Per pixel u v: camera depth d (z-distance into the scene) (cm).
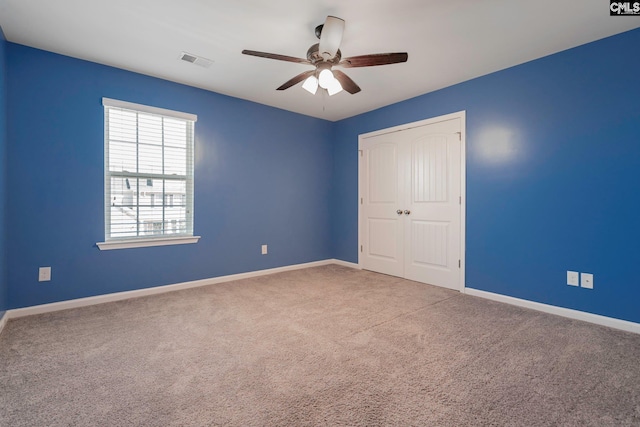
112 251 300
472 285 325
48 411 139
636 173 227
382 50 261
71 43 254
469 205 327
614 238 237
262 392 155
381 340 214
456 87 335
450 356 191
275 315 263
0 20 221
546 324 243
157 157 327
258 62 286
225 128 375
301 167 456
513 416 137
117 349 200
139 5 203
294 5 201
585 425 132
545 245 273
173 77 322
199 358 189
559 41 246
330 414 138
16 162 254
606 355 192
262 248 415
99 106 290
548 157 270
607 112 239
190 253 351
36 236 263
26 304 260
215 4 201
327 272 430
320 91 363
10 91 250
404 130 391
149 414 138
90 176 287
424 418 136
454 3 198
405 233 393
